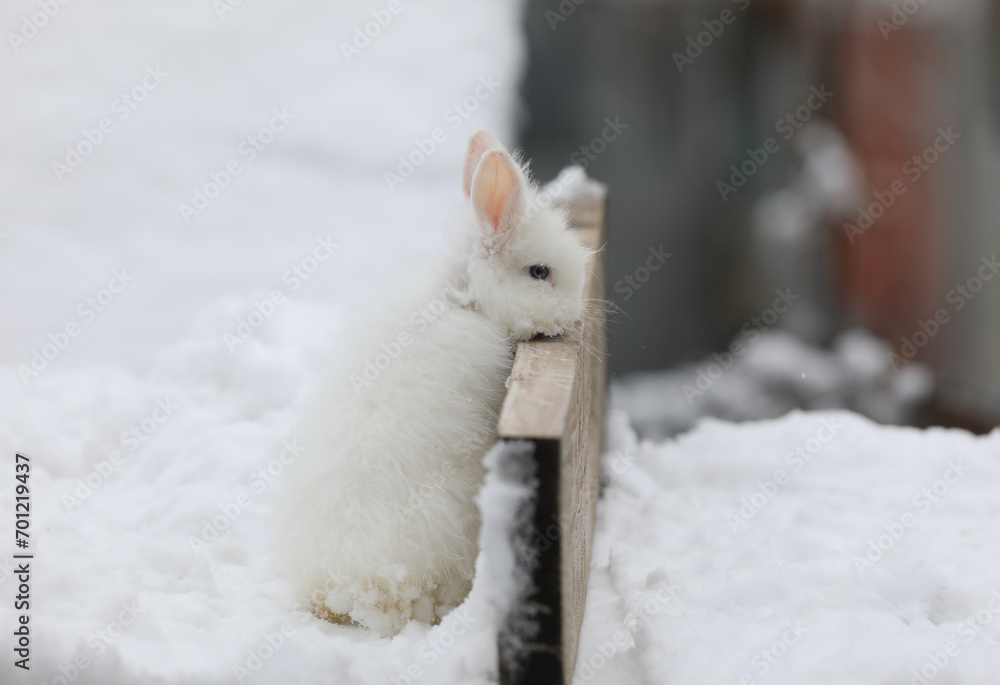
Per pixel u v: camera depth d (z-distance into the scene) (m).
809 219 12.62
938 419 10.88
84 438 5.51
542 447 2.66
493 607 2.77
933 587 3.75
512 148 14.06
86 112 17.06
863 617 3.47
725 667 3.12
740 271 13.27
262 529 4.66
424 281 3.89
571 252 3.80
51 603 3.49
